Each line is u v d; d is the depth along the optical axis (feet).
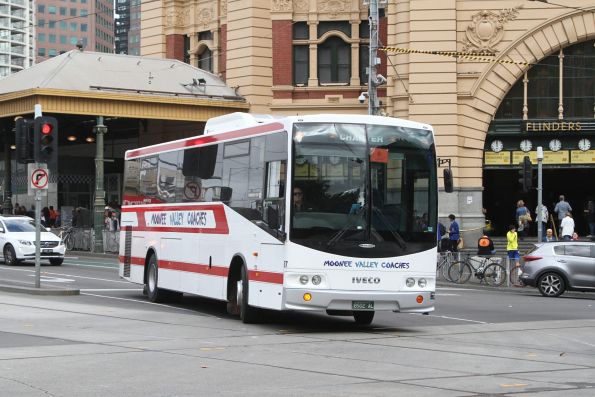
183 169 75.97
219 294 68.39
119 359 47.24
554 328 66.13
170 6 182.50
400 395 38.29
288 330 61.93
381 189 60.29
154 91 156.97
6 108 156.25
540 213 112.88
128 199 88.22
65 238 166.71
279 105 166.09
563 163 152.97
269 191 61.52
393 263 60.03
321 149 59.72
